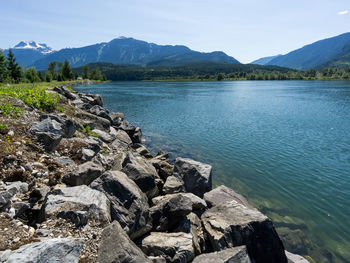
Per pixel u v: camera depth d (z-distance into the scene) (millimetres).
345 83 159000
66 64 154375
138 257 5344
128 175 9555
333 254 8766
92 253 5242
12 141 9141
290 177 15383
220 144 23016
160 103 58938
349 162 17781
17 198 6602
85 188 7312
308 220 10789
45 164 9062
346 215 11109
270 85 156375
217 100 66312
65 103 21734
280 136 25672
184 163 12820
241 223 7551
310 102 58562
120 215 6895
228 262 6109
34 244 4484
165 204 8320
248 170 16641
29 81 99750
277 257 7395
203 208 10055
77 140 12625
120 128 23609
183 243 6922
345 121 33938
